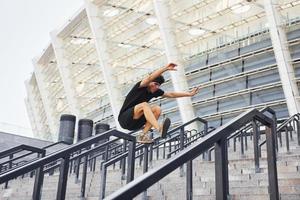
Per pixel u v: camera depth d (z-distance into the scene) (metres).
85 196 5.87
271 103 21.92
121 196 1.68
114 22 30.62
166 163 2.03
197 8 25.36
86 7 30.78
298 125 8.88
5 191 7.23
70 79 36.41
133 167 4.61
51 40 36.19
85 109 36.88
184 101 25.69
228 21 24.30
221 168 2.46
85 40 34.56
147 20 28.47
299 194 3.81
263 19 23.30
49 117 42.78
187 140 10.57
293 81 20.80
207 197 4.48
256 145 5.33
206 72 25.89
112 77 31.17
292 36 21.64
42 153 5.89
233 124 2.71
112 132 4.32
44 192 6.42
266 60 22.92
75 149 3.70
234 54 24.39
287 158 5.78
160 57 29.11
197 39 26.42
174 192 5.05
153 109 3.87
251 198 3.95
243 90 23.30
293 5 21.75
